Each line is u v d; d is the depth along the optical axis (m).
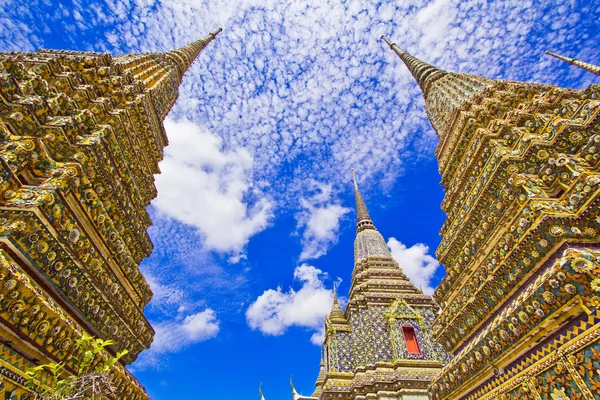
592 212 8.28
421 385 24.50
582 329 7.67
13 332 6.18
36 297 6.39
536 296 8.45
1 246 6.19
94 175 9.60
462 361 12.34
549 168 9.71
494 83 15.41
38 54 11.77
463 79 19.67
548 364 8.55
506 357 10.12
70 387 5.52
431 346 28.16
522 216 9.51
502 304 10.94
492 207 11.46
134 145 13.66
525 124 11.76
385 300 31.77
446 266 15.94
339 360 29.94
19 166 7.09
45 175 7.75
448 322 14.07
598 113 9.51
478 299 11.84
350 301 33.28
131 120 13.29
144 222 14.55
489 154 12.77
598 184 8.02
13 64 8.34
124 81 14.55
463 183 14.84
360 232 44.47
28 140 7.37
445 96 20.41
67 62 12.19
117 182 10.96
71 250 7.67
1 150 6.91
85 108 11.12
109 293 9.53
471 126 14.66
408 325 29.45
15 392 6.21
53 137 8.43
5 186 6.60
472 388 12.24
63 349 7.38
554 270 7.74
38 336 6.65
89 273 8.55
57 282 7.46
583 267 7.16
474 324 12.43
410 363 26.19
